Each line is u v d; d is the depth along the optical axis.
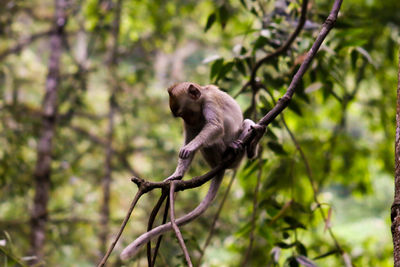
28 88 18.00
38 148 14.44
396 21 14.48
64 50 17.48
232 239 12.40
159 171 15.28
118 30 15.67
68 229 14.21
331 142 14.14
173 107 7.04
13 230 13.48
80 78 15.38
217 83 8.53
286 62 9.05
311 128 15.01
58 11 14.89
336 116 15.78
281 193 11.28
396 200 4.61
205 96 7.00
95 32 15.43
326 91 8.79
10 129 13.59
